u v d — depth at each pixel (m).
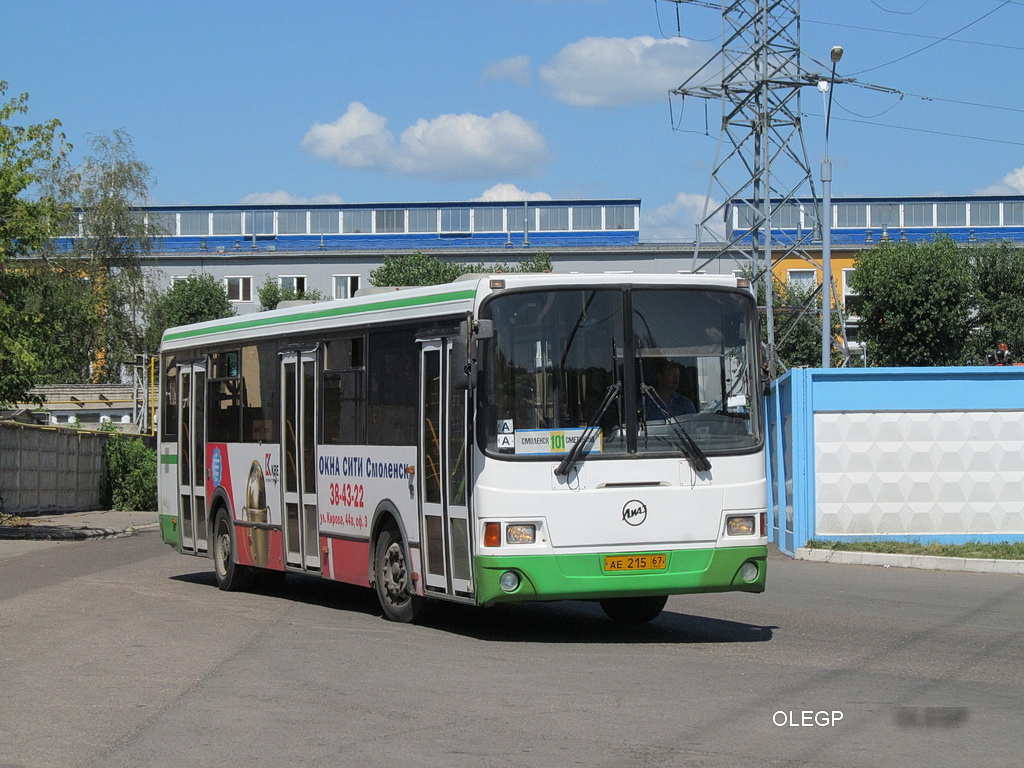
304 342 14.32
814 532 20.75
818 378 20.78
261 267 86.12
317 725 7.56
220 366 16.58
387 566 12.62
